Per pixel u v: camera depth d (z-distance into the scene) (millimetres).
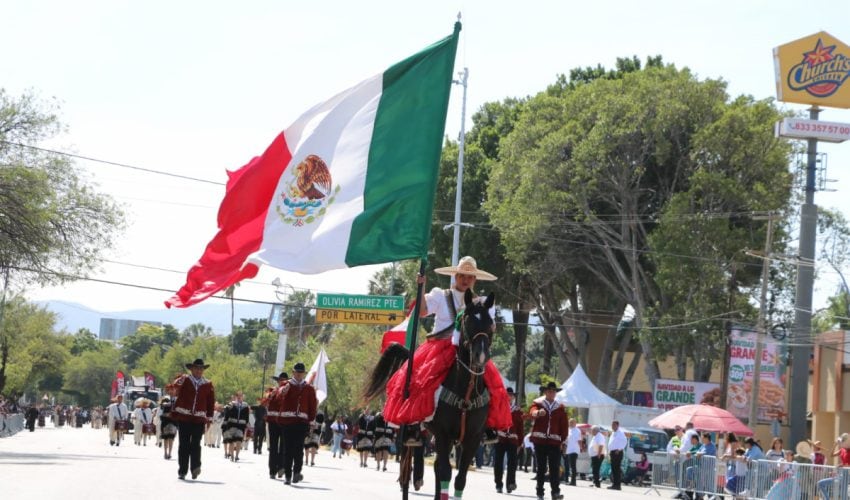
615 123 45969
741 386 44812
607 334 58000
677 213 44344
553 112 49906
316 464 32750
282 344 54281
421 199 12391
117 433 41406
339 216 12445
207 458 31547
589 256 50688
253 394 96250
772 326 45562
